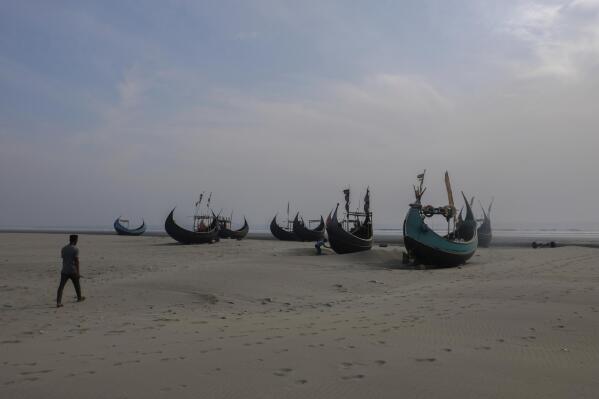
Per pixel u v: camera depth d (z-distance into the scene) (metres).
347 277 19.92
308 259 27.62
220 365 6.71
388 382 5.92
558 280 17.45
